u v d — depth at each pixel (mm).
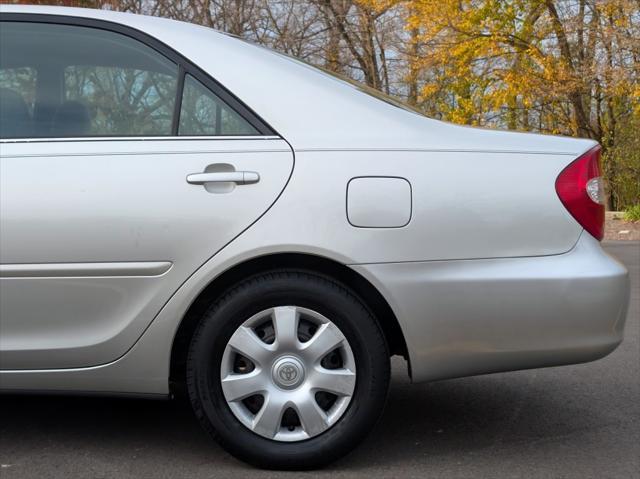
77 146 2947
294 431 2957
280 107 3010
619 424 3621
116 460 3121
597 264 2941
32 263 2859
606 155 21031
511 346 2926
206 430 2945
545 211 2945
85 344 2908
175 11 17344
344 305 2887
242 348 2910
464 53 19297
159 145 2947
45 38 3117
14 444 3316
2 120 3020
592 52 18078
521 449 3277
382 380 2922
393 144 2973
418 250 2889
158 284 2881
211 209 2873
